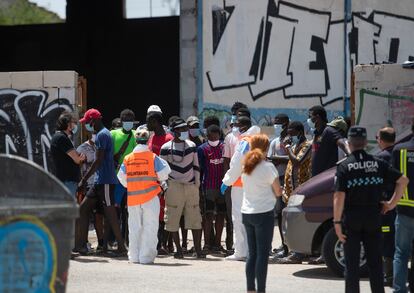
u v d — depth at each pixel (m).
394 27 22.59
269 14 22.59
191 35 22.69
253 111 22.61
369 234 10.40
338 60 22.59
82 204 16.36
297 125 15.80
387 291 12.38
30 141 19.72
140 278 13.50
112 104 42.09
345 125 15.06
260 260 11.35
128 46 42.06
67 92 19.58
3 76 19.77
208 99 22.64
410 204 11.04
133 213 15.44
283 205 16.20
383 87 20.34
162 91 41.69
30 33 42.72
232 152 16.41
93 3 41.84
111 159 16.09
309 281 13.36
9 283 7.78
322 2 22.58
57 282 7.93
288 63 22.59
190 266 15.08
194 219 16.17
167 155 16.09
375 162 10.41
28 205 8.12
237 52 22.66
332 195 13.64
